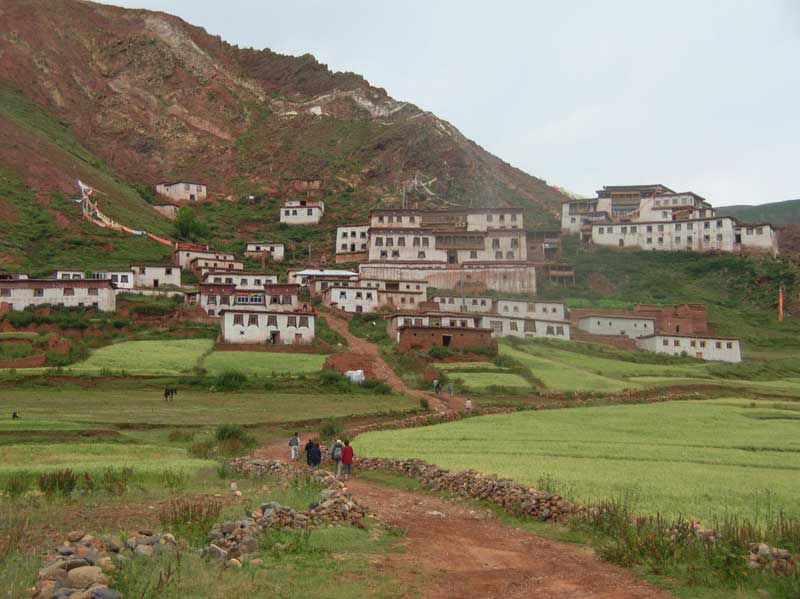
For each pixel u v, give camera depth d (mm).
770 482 35562
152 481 33562
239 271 141000
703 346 128250
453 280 154875
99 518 24594
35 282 115812
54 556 17609
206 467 38125
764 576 18719
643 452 47594
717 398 89125
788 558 19500
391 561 20750
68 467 35938
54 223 163125
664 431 59562
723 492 32250
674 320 137250
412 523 27125
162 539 19859
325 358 104750
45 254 145875
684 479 36125
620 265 171625
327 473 36250
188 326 116438
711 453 47500
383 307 137000
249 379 89500
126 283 131250
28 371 85188
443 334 111750
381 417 73812
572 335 132500
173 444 53469
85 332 109125
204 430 60344
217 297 124688
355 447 50344
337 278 145750
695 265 171125
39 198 174000
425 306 136500
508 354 111500
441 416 71062
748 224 177000
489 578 19484
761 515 26891
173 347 104625
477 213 176375
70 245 152500
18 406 69812
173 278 136625
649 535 22047
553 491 30984
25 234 153625
